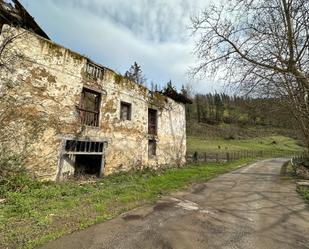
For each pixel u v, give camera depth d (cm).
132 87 1512
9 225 512
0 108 829
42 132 955
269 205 826
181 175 1424
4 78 849
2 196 701
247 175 1648
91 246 439
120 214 637
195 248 455
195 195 931
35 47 955
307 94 1177
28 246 422
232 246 474
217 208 756
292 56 991
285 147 6531
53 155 996
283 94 1419
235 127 8319
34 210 612
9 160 814
